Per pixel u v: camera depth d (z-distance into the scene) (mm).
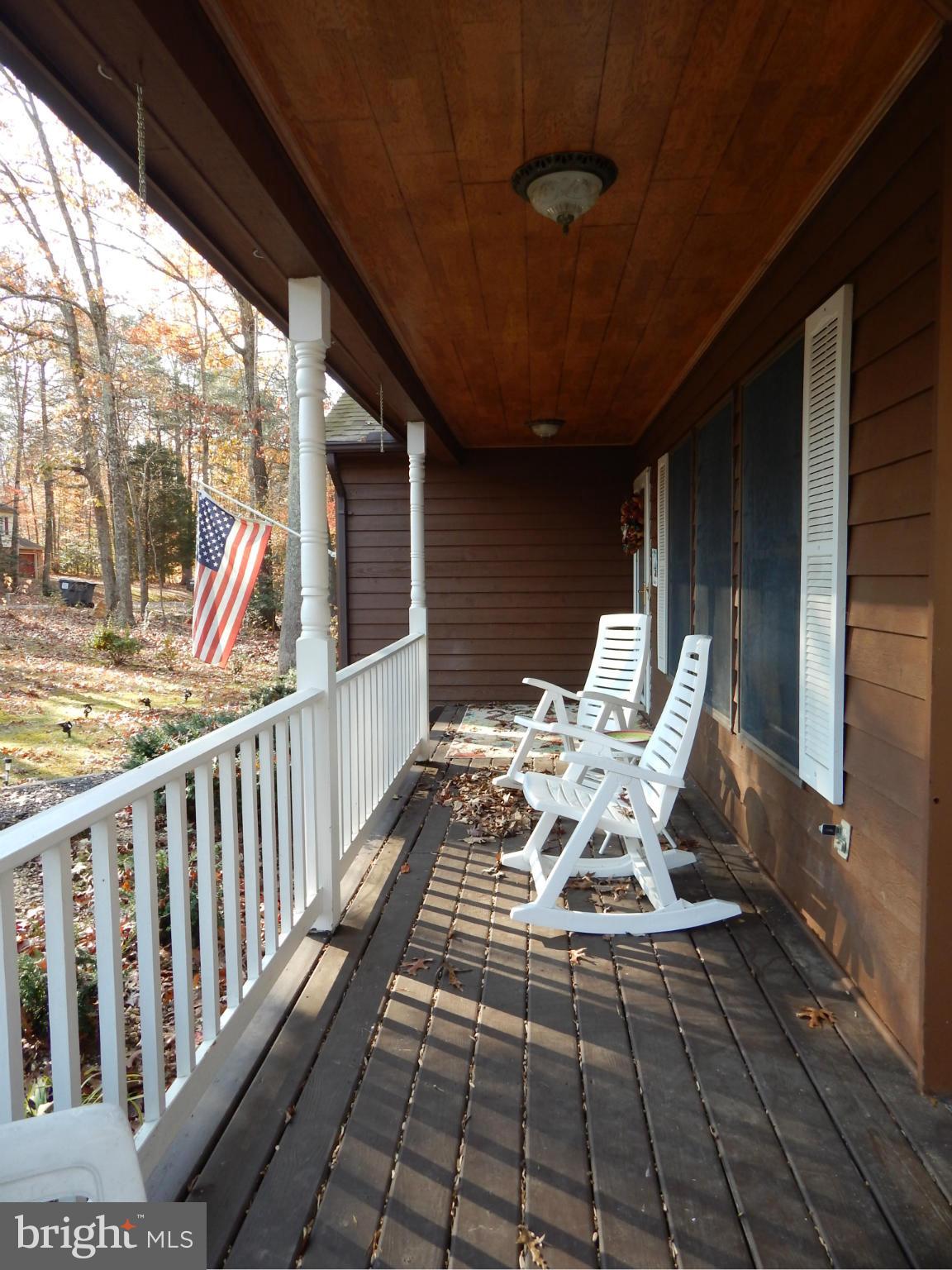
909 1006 1969
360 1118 1795
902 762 2008
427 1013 2229
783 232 2852
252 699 7883
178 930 1694
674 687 3273
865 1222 1504
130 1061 2387
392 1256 1435
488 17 1726
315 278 2736
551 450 7520
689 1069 1966
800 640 2719
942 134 1770
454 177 2453
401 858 3439
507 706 7441
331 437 7504
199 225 2342
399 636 7723
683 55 1873
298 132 2191
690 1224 1500
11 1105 1172
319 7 1688
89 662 12883
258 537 5098
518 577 7590
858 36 1801
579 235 2873
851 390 2354
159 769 1604
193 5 1655
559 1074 1950
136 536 18984
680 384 5074
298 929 2502
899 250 2029
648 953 2557
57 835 1243
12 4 1396
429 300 3527
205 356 16781
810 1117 1788
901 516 2016
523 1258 1433
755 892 3016
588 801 3098
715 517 4082
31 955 2836
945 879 1845
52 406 16859
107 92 1686
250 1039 2092
